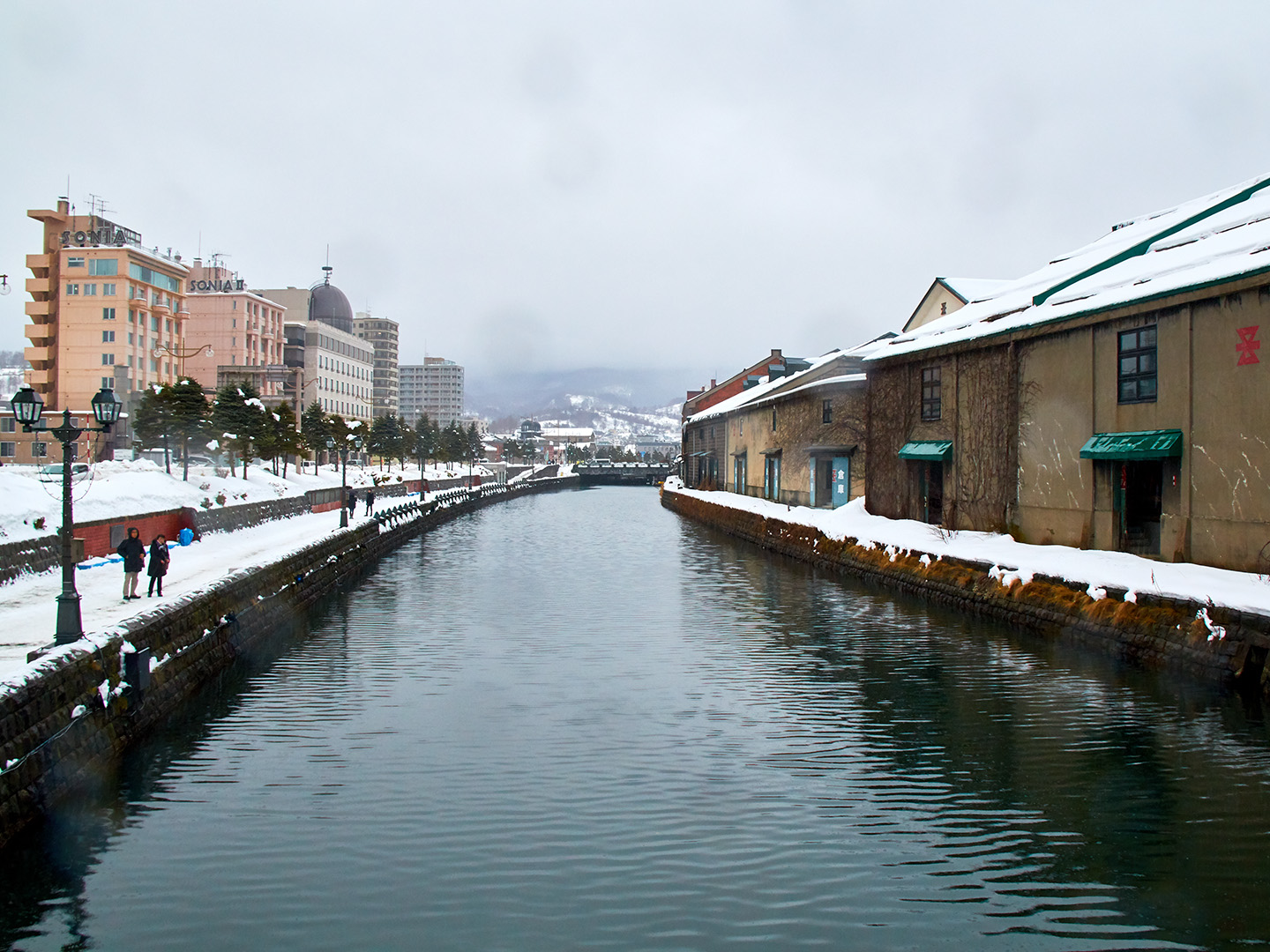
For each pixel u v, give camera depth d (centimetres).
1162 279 2069
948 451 2950
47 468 4038
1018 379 2580
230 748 1358
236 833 1062
